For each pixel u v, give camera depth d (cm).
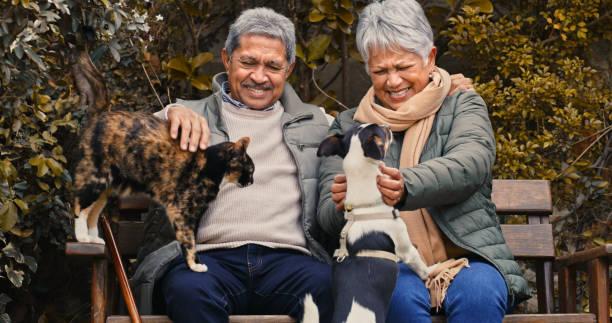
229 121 385
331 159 379
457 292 337
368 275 321
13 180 398
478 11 530
